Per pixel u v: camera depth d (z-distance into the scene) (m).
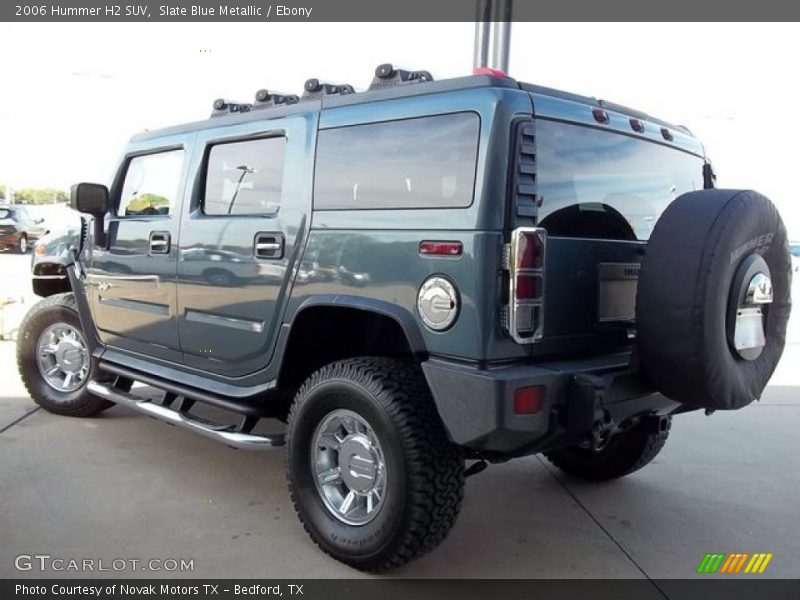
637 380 3.00
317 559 3.30
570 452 4.41
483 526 3.74
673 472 4.68
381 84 3.29
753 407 6.60
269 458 4.63
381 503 3.01
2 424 5.20
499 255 2.71
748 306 2.96
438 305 2.82
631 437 4.15
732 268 2.84
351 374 3.08
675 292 2.79
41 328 5.35
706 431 5.71
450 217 2.80
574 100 3.14
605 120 3.24
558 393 2.77
